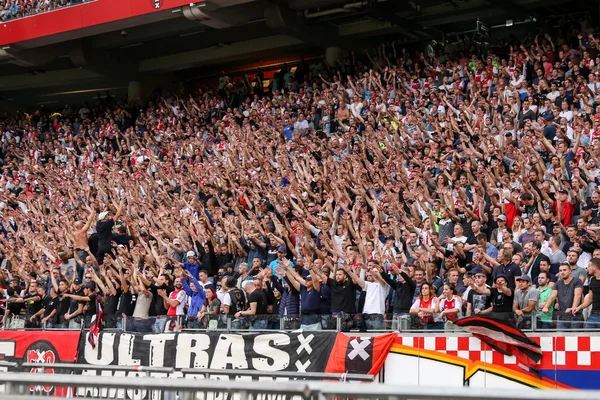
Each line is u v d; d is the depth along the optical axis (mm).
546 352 11141
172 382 6102
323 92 26016
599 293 11352
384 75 25438
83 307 16969
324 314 13695
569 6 27969
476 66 23969
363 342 12484
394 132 21500
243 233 18375
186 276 16094
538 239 14055
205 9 27688
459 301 12289
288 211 19797
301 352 13023
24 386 6695
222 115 29656
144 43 35375
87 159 30406
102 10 29875
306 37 30547
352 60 28719
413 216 17297
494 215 15781
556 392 4688
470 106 21188
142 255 18281
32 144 33188
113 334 15180
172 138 28906
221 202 21219
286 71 30672
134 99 35406
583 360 10891
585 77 21562
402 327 12414
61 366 14523
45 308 18375
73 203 26094
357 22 31328
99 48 35562
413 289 13602
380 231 17328
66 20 30844
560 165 16844
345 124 24531
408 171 20109
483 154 19016
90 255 18547
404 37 31891
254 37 34594
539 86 21562
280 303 14805
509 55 24391
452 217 16359
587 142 18469
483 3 28578
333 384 5520
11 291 20078
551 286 12219
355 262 14875
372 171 19781
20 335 16625
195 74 38781
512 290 12352
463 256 14695
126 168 27422
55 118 36406
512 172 17234
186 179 23969
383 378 12273
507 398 4844
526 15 28266
